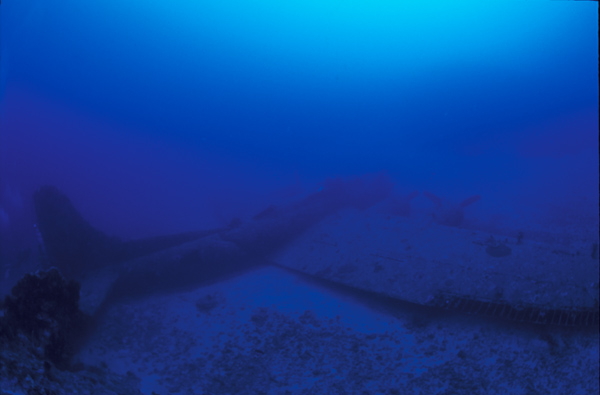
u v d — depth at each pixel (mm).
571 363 6980
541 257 9305
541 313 7828
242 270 13773
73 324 8289
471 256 10109
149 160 64062
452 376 7098
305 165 57312
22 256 12953
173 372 7848
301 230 15578
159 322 10070
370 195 19984
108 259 11438
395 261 10992
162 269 11727
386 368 7609
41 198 10664
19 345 5480
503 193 24469
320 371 7637
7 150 48750
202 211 26547
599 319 7590
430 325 8992
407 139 63344
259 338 9094
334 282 11367
